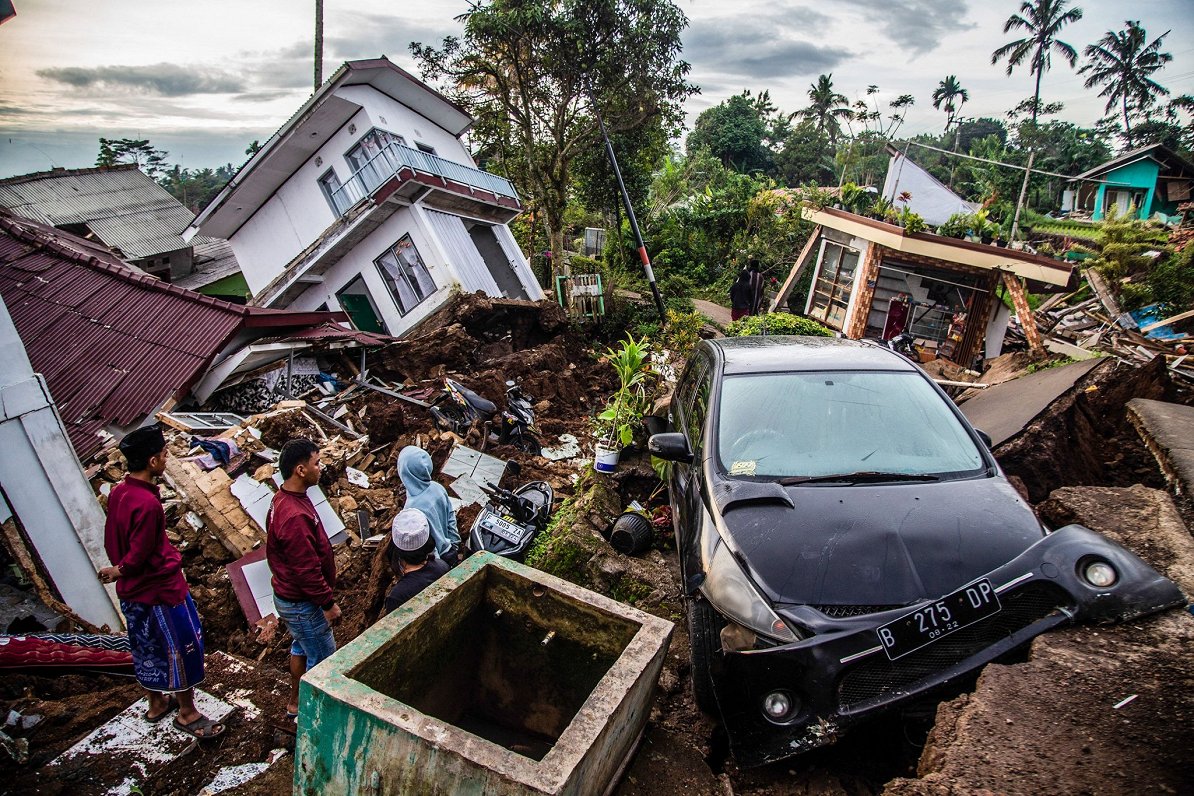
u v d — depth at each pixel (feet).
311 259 49.83
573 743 8.20
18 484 14.61
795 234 86.02
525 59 64.69
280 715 12.87
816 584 10.39
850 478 12.60
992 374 32.86
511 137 71.31
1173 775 7.57
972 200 152.25
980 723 8.57
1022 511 11.49
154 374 27.45
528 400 34.91
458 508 23.02
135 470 11.56
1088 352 37.06
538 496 20.95
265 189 56.65
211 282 92.02
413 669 10.50
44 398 15.03
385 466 26.20
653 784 10.30
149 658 11.79
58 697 13.41
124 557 11.34
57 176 95.14
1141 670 8.96
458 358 38.78
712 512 12.53
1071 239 104.88
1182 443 16.70
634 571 16.02
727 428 14.29
